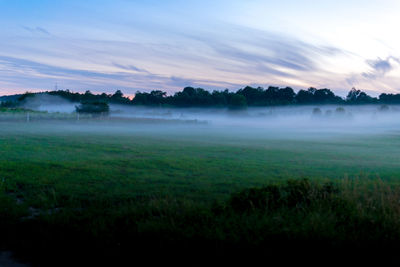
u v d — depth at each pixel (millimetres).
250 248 5223
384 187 9195
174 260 5059
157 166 14125
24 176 10883
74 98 104438
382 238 5477
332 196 7293
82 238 5727
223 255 5109
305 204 6895
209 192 9383
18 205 7535
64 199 8383
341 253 5141
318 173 13391
